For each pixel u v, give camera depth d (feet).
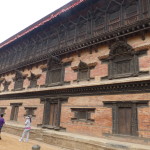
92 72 40.55
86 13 47.44
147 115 28.96
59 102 44.47
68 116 41.19
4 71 73.26
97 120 35.24
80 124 37.93
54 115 45.78
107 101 34.73
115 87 34.12
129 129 30.63
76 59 45.75
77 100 40.75
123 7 39.37
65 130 40.40
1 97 69.56
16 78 65.72
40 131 41.42
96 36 39.86
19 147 30.58
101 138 32.99
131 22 36.37
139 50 33.65
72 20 51.11
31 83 57.57
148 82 29.40
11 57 74.84
